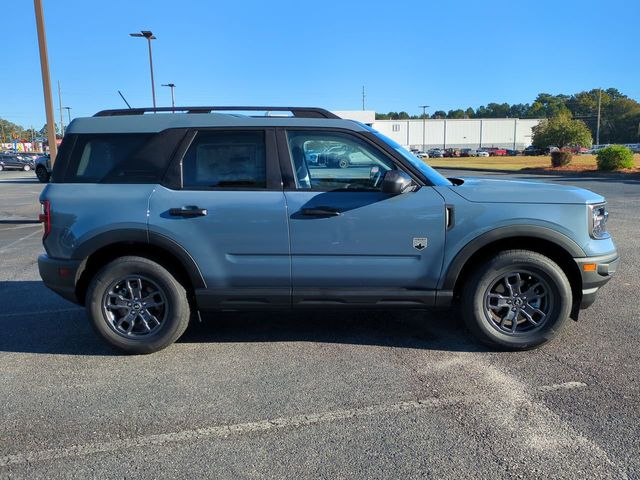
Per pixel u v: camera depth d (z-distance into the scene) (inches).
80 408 137.0
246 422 128.6
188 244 163.2
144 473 108.7
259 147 165.6
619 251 318.0
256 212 161.8
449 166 1658.5
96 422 129.7
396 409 133.6
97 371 160.6
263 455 114.3
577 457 111.5
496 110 7416.3
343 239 162.1
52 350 178.2
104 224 163.0
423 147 3878.0
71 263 165.2
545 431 122.0
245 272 165.2
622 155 1082.1
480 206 161.0
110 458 114.3
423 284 164.9
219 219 162.4
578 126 1964.8
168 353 173.8
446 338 183.3
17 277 283.9
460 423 126.2
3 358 171.8
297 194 162.9
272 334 189.6
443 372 155.3
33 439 122.3
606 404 134.0
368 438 120.3
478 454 113.2
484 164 1777.8
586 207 162.2
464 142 3954.2
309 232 162.1
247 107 176.6
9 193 816.9
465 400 137.7
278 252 163.3
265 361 165.8
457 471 107.4
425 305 167.0
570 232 161.0
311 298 166.6
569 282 168.9
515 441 118.0
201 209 162.1
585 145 1975.9
